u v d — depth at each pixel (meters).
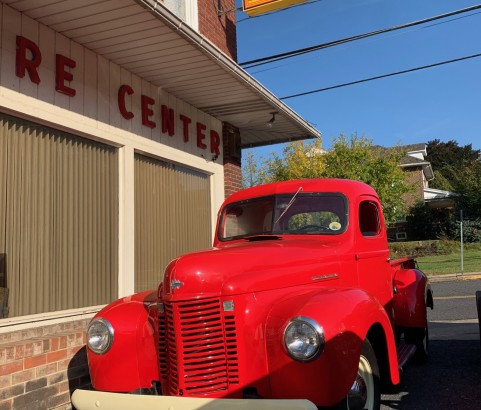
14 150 4.91
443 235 29.61
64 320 5.15
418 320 5.57
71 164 5.57
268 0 8.34
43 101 5.10
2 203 4.75
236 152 9.02
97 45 5.62
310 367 2.98
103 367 3.63
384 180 22.70
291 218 4.65
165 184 7.23
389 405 4.71
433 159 58.84
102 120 5.89
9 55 4.75
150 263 6.75
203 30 8.12
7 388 4.08
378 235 5.01
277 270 3.54
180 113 7.47
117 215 6.14
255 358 3.18
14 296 4.80
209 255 3.53
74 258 5.50
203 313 3.25
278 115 8.32
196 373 3.20
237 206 5.02
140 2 4.61
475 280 15.50
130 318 3.69
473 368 5.91
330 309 3.14
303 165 26.16
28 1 4.65
